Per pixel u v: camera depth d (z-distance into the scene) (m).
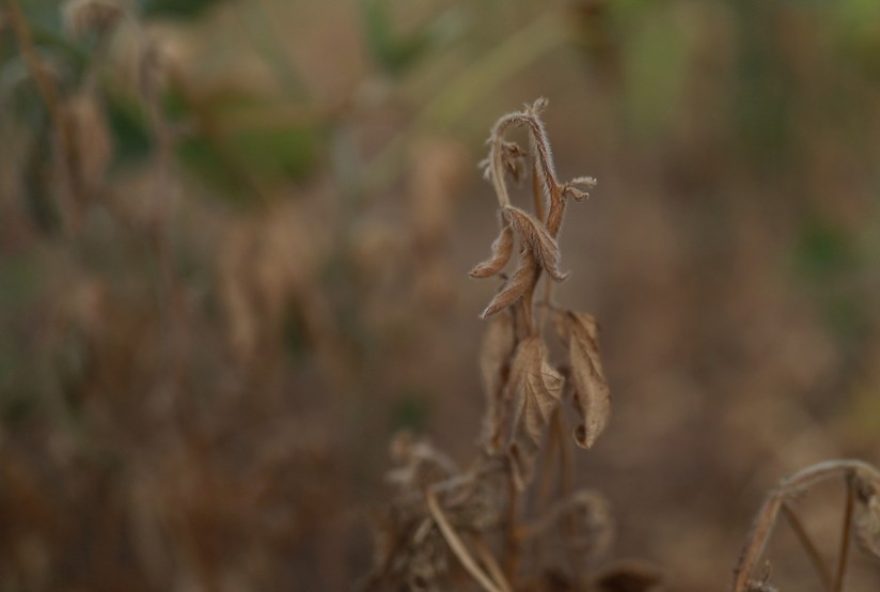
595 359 0.84
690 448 1.78
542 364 0.83
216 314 1.30
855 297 1.83
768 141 1.81
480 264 0.81
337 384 1.38
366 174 1.40
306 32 2.46
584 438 0.85
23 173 1.13
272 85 1.56
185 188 1.39
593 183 0.81
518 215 0.81
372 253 1.34
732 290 2.02
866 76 1.73
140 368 1.28
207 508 1.24
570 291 2.29
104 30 1.06
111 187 1.24
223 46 1.58
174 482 1.23
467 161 1.32
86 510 1.29
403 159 1.39
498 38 1.91
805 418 1.76
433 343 1.78
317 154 1.34
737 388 1.86
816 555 0.92
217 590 1.25
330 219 1.55
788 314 2.00
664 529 1.60
